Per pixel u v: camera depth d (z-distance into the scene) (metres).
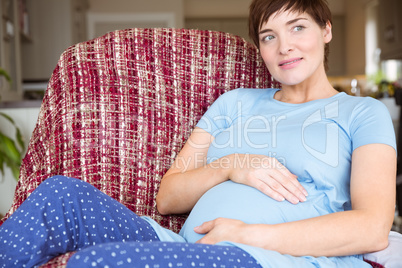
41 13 5.03
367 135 1.04
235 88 1.49
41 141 1.38
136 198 1.36
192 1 7.93
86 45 1.44
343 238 0.90
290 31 1.15
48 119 1.39
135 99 1.40
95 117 1.37
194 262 0.76
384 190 0.96
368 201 0.94
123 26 6.67
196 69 1.47
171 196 1.23
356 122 1.10
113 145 1.37
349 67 7.64
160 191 1.28
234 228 0.95
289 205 1.03
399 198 2.66
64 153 1.34
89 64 1.41
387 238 0.93
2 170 2.28
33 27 4.98
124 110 1.39
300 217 1.02
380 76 6.02
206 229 1.01
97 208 0.97
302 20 1.14
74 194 0.94
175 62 1.45
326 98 1.20
